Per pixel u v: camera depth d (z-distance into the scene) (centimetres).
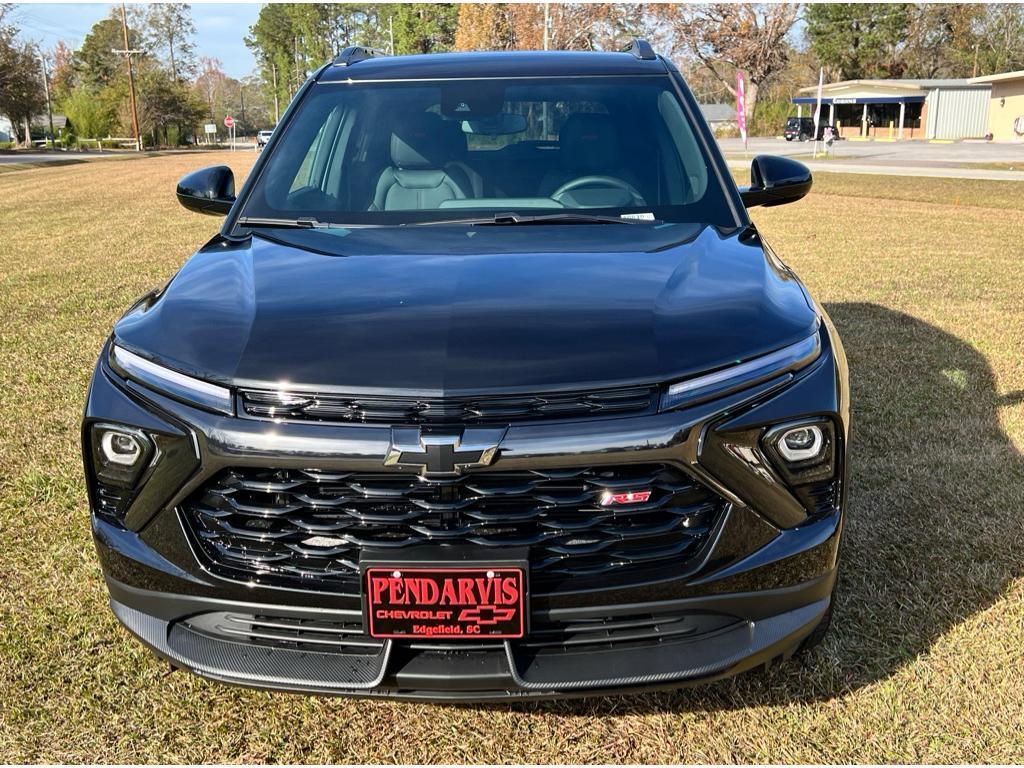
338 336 194
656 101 308
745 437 187
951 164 2803
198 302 216
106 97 8512
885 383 478
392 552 183
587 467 182
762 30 6134
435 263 228
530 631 185
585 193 279
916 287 736
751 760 211
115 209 1609
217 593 193
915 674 237
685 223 265
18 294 760
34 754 213
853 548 300
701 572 188
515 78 317
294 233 262
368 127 302
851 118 6028
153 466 193
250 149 7256
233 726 224
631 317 198
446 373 183
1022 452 383
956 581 280
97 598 278
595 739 219
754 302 210
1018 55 7188
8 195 2042
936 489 347
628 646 193
